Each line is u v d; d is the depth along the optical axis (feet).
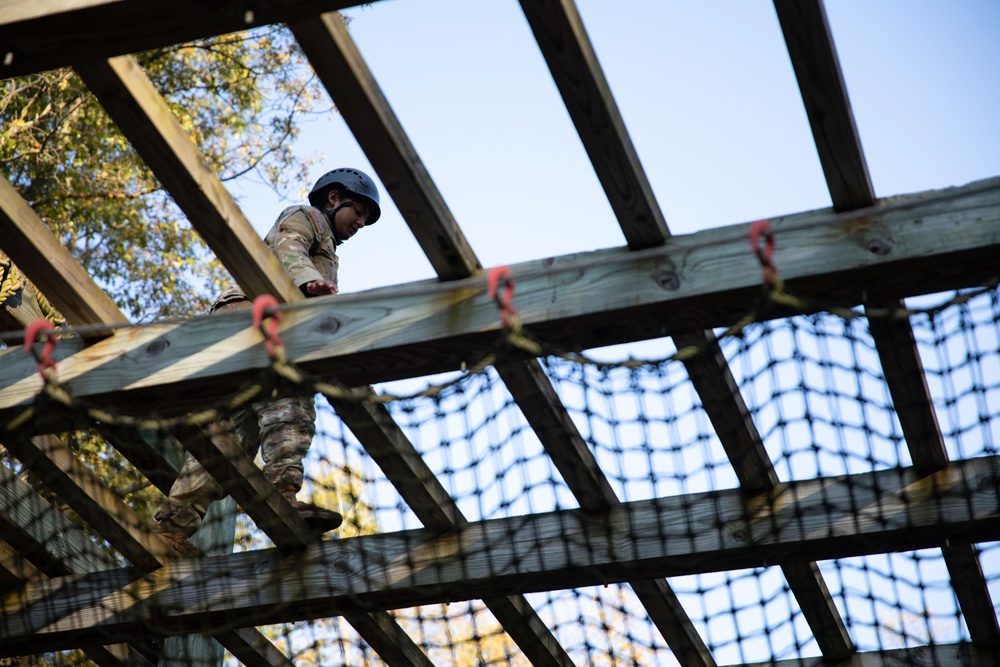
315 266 14.06
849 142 10.09
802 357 11.44
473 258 11.40
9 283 13.69
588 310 10.70
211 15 9.55
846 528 12.66
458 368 11.30
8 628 13.78
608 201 10.71
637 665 14.76
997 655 15.26
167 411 11.82
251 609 13.47
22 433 11.84
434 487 13.15
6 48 9.87
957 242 9.98
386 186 10.66
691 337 11.59
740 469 12.97
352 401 11.73
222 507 16.62
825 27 9.42
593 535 13.15
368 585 13.25
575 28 9.61
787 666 16.21
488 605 14.20
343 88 10.01
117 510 13.32
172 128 10.56
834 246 10.36
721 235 10.81
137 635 13.74
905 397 12.14
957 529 12.49
